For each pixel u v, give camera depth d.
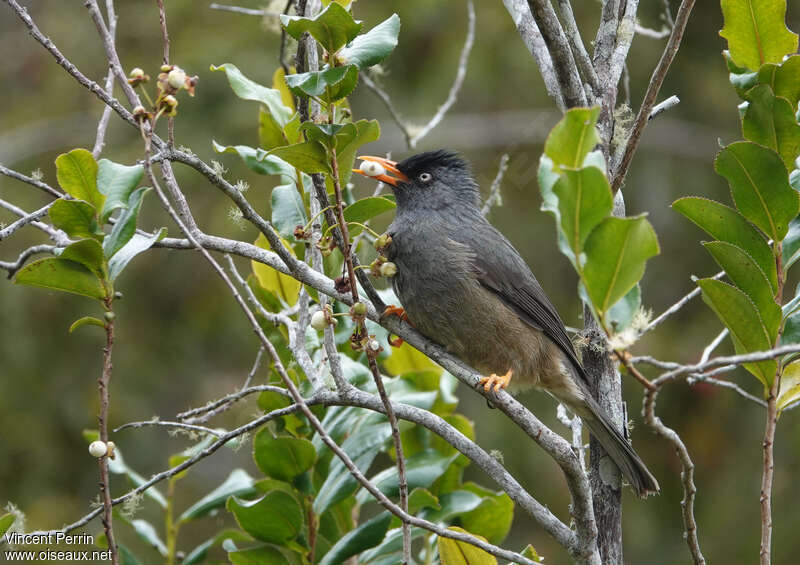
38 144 20.05
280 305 10.20
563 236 6.11
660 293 20.33
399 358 10.55
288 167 8.99
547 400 18.66
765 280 7.30
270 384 9.14
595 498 8.96
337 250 9.18
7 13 21.50
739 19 8.09
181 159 7.30
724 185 21.19
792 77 7.94
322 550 9.12
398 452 7.02
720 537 18.42
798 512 18.25
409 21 21.12
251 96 8.74
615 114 9.06
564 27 9.05
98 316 19.19
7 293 18.95
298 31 6.91
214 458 19.23
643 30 10.46
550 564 17.95
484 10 21.30
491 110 21.42
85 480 18.41
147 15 20.45
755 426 19.12
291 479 9.01
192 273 19.92
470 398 19.00
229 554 8.92
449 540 7.96
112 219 8.47
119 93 19.95
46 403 18.58
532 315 10.12
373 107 21.03
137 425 7.83
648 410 6.09
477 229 10.27
